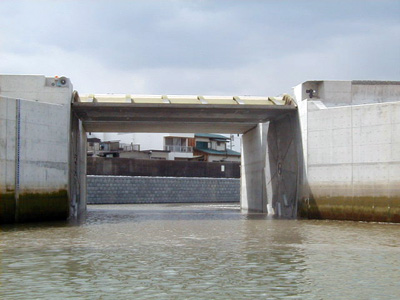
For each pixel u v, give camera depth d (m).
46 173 31.67
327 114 33.94
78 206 40.94
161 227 27.84
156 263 15.68
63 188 33.03
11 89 33.31
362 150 32.12
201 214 40.66
